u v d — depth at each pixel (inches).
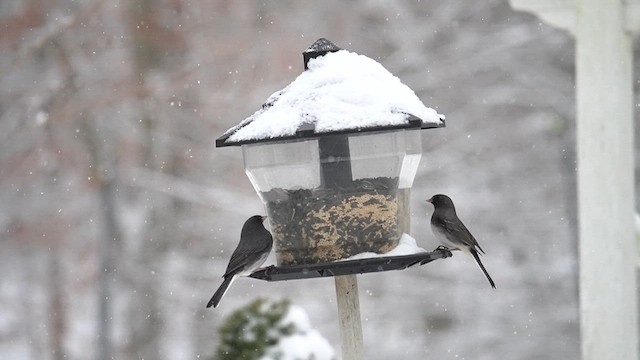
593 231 264.5
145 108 740.0
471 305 772.6
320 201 222.2
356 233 221.9
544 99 775.7
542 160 780.0
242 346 235.1
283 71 769.6
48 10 745.0
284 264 228.1
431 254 216.7
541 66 783.7
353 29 802.2
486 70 788.0
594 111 263.7
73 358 876.6
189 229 764.6
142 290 746.8
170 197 767.1
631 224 265.0
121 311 815.7
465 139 783.1
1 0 737.6
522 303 769.6
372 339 773.9
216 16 768.9
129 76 722.8
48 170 769.6
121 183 767.1
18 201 806.5
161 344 750.5
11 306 914.7
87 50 733.9
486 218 780.6
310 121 211.0
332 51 226.1
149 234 757.9
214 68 759.7
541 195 779.4
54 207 806.5
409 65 783.1
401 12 794.8
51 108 732.0
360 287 780.0
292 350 234.1
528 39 776.9
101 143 738.8
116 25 736.3
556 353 759.7
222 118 760.3
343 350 217.0
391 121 209.6
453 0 792.9
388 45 799.1
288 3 795.4
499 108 789.9
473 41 781.3
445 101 788.6
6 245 829.8
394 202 223.3
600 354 264.5
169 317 765.3
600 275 264.1
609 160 262.5
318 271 212.8
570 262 768.9
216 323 765.3
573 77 777.6
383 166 221.3
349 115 210.5
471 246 265.3
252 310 239.5
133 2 718.5
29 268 900.6
